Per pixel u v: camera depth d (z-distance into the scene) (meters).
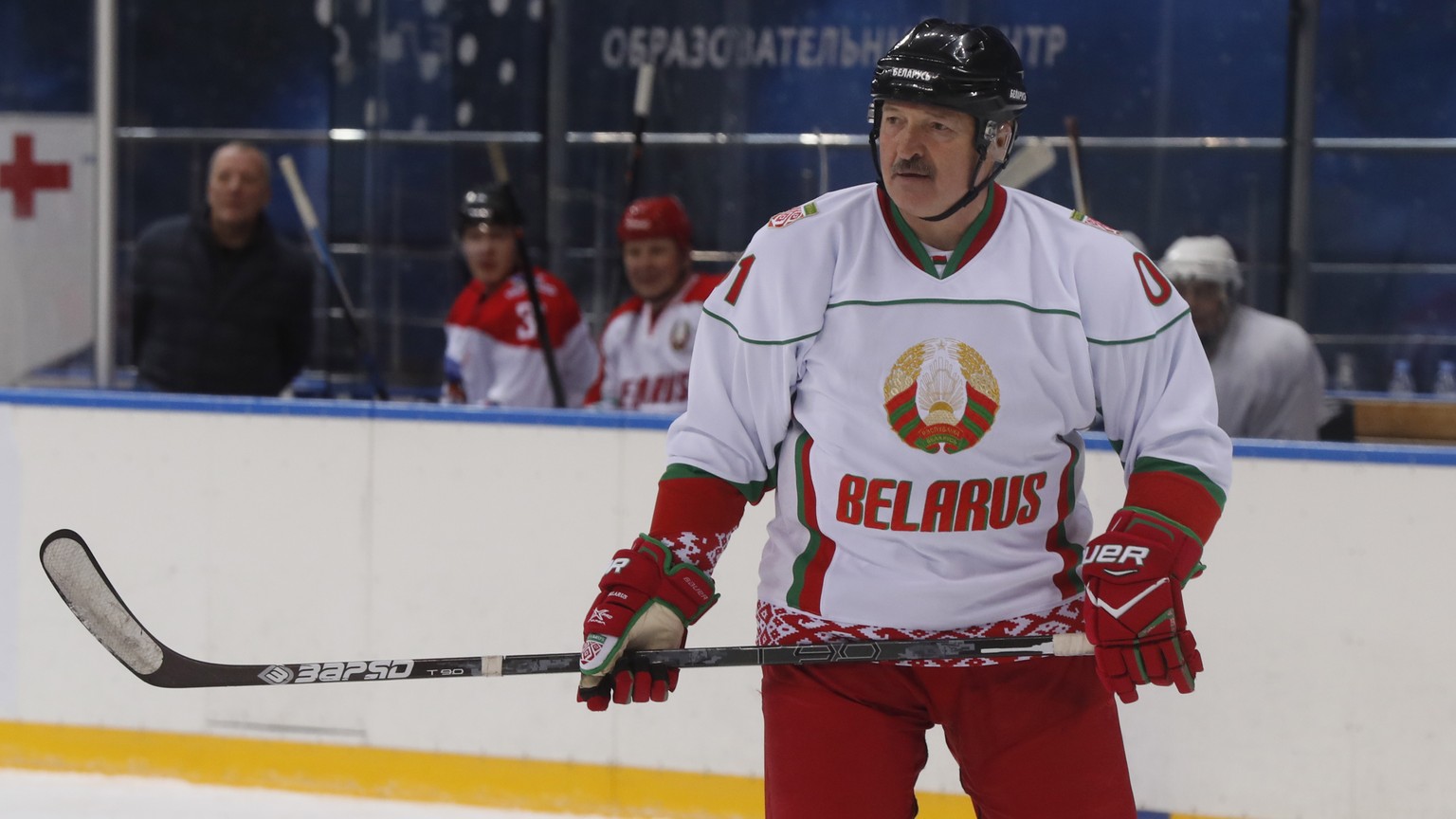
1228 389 9.80
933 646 4.86
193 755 10.42
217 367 11.57
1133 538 4.73
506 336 11.36
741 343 4.98
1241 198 12.11
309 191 13.38
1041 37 12.24
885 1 12.29
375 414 10.05
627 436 9.73
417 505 10.03
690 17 12.66
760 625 5.31
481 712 9.99
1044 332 4.77
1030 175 8.59
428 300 13.30
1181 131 12.12
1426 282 11.95
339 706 10.20
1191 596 9.04
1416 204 11.88
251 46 13.23
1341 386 12.16
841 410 4.86
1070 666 5.01
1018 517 4.94
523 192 13.13
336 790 10.22
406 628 10.09
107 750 10.53
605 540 9.80
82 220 12.77
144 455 10.38
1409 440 11.27
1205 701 9.05
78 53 13.42
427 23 13.07
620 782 9.79
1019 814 5.01
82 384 12.80
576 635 9.88
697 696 9.64
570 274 13.20
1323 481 8.85
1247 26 11.88
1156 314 4.82
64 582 5.36
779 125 12.64
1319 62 11.84
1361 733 8.91
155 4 13.34
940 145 4.61
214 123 13.41
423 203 13.23
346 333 13.30
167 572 10.39
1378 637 8.87
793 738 5.05
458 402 11.53
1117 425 5.03
